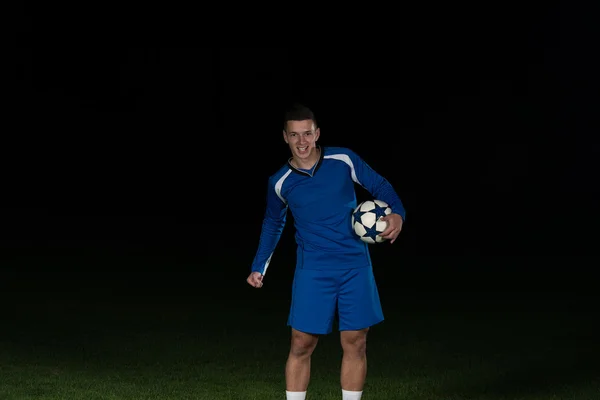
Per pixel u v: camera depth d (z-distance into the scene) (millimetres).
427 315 9570
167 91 25844
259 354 7434
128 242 16703
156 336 8289
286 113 4785
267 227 5191
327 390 6066
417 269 13375
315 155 4859
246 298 10805
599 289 11375
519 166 25109
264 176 25938
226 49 25953
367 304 4883
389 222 4656
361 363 4953
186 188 25266
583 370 6801
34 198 23156
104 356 7316
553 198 22953
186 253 15289
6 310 9797
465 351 7598
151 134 25812
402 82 25984
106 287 11633
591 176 24578
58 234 17641
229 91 26062
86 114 25438
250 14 25875
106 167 25438
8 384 6195
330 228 4832
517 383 6340
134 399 5781
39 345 7801
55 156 25156
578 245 15773
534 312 9742
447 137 25719
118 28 25359
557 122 25047
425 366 6957
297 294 4918
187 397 5840
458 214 20609
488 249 15484
